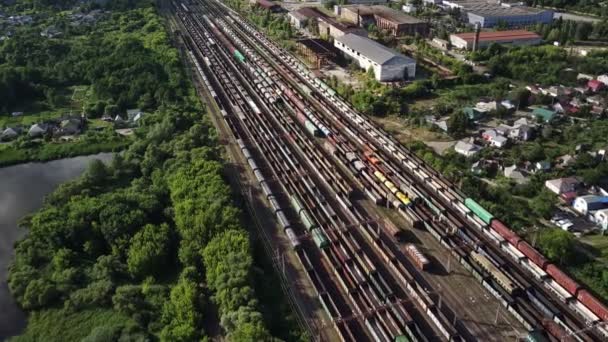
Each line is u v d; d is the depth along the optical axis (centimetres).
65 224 10600
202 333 8100
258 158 14212
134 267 9550
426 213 11319
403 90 17925
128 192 12019
